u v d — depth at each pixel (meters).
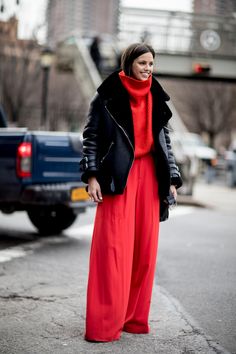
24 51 31.98
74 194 10.38
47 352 4.54
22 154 9.93
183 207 18.27
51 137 10.27
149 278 4.95
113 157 4.64
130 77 4.70
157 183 4.84
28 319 5.48
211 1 38.78
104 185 4.64
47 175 10.15
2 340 4.84
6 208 10.41
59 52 31.27
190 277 7.60
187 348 4.71
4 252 9.11
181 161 20.02
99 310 4.74
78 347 4.65
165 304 6.16
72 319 5.48
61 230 11.28
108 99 4.68
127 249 4.72
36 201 9.91
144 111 4.74
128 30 32.22
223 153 52.75
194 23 32.69
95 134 4.77
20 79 32.81
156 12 32.34
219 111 60.09
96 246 4.75
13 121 33.22
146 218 4.83
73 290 6.69
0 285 6.91
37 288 6.77
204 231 12.37
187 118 62.88
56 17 31.86
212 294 6.68
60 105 42.56
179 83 60.50
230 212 17.16
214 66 32.84
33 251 9.25
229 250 9.88
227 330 5.28
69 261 8.47
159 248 9.86
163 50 32.59
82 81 29.91
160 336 4.99
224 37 33.06
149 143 4.74
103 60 31.80
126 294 4.78
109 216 4.70
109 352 4.54
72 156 10.53
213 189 27.73
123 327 5.05
